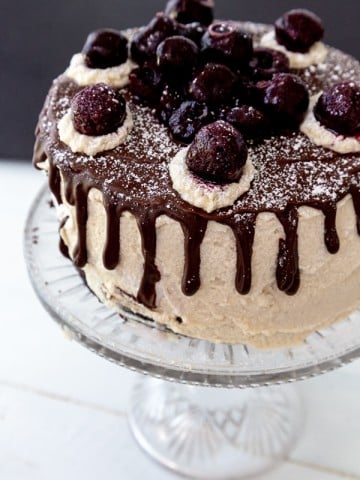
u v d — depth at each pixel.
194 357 0.48
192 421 0.60
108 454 0.57
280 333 0.49
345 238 0.47
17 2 0.78
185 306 0.48
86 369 0.61
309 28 0.54
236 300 0.47
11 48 0.79
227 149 0.44
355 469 0.57
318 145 0.48
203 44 0.51
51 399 0.60
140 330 0.49
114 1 0.78
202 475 0.57
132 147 0.48
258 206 0.45
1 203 0.72
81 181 0.47
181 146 0.48
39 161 0.51
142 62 0.52
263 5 0.77
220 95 0.48
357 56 0.79
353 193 0.46
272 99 0.48
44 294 0.51
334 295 0.49
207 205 0.45
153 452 0.58
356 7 0.77
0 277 0.66
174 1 0.55
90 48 0.52
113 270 0.48
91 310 0.50
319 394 0.61
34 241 0.54
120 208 0.46
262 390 0.62
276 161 0.47
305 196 0.45
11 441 0.57
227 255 0.46
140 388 0.62
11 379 0.60
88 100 0.47
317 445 0.58
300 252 0.46
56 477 0.56
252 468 0.58
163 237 0.46
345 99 0.47
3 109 0.79
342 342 0.49
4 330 0.63
